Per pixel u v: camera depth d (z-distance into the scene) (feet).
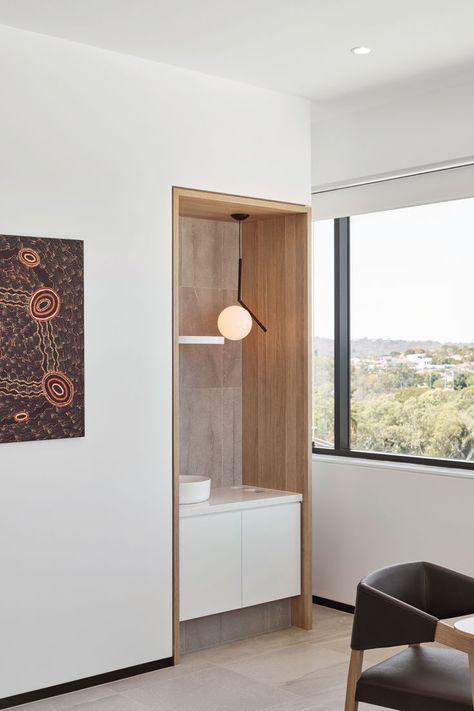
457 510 14.51
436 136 14.70
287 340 15.55
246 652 14.02
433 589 10.39
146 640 13.05
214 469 16.10
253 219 15.89
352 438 16.92
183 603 13.56
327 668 13.23
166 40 12.28
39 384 11.86
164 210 13.28
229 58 13.06
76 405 12.21
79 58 12.35
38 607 11.93
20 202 11.79
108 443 12.63
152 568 13.10
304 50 12.72
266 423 15.98
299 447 15.37
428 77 13.98
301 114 15.14
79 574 12.32
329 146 16.52
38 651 11.93
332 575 16.62
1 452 11.59
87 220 12.43
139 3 10.93
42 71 11.99
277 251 15.71
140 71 13.00
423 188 15.01
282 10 11.19
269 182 14.64
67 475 12.20
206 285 15.99
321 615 16.17
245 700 11.91
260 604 14.98
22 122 11.80
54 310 12.01
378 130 15.62
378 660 13.64
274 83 14.28
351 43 12.43
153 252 13.15
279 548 14.92
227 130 14.07
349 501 16.28
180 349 15.65
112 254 12.69
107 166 12.64
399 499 15.39
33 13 11.25
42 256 11.91
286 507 15.03
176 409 13.39
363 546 16.03
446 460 15.12
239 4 10.98
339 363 16.94
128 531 12.84
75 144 12.31
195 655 13.87
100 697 12.03
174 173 13.41
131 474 12.87
